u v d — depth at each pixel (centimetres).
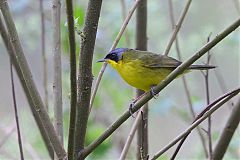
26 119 1522
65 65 1266
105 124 1345
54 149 682
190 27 1772
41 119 689
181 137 654
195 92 1817
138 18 945
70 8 579
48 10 1399
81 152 664
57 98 754
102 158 1203
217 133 1273
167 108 1234
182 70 647
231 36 1368
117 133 1313
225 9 1827
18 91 1984
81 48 662
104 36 1373
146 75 925
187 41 1636
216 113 1819
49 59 1675
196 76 1934
